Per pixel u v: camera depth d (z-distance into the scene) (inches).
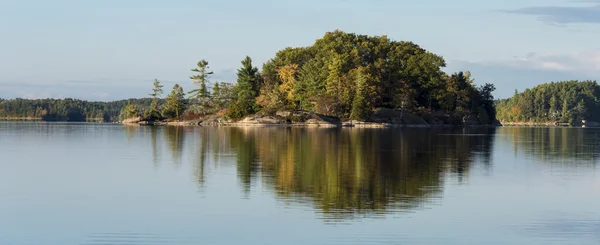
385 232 1123.3
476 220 1215.6
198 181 1649.9
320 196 1434.5
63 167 1961.1
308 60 7377.0
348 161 2149.4
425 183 1640.0
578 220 1222.9
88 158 2251.5
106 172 1833.2
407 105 6771.7
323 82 6702.8
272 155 2364.7
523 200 1414.9
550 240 1084.5
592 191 1541.6
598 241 1078.4
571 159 2325.3
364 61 7194.9
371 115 6535.4
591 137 4355.3
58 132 4498.0
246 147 2780.5
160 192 1486.2
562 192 1524.4
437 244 1058.7
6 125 6707.7
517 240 1083.9
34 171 1862.7
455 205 1348.4
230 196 1430.9
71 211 1283.2
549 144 3302.2
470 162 2169.0
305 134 4094.5
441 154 2481.5
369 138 3602.4
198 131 4665.4
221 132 4456.2
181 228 1146.7
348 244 1052.5
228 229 1139.3
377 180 1680.6
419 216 1243.8
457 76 7751.0
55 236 1101.1
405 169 1930.4
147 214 1253.1
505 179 1734.7
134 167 1956.2
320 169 1908.2
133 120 7662.4
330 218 1218.6
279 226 1159.0
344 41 7381.9
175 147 2783.0
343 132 4488.2
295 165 2012.8
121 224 1176.8
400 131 4852.4
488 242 1071.0
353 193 1476.4
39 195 1455.5
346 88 6407.5
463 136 4136.3
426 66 7190.0
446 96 7249.0
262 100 6894.7
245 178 1705.2
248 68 7283.5
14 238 1089.4
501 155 2475.4
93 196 1440.7
